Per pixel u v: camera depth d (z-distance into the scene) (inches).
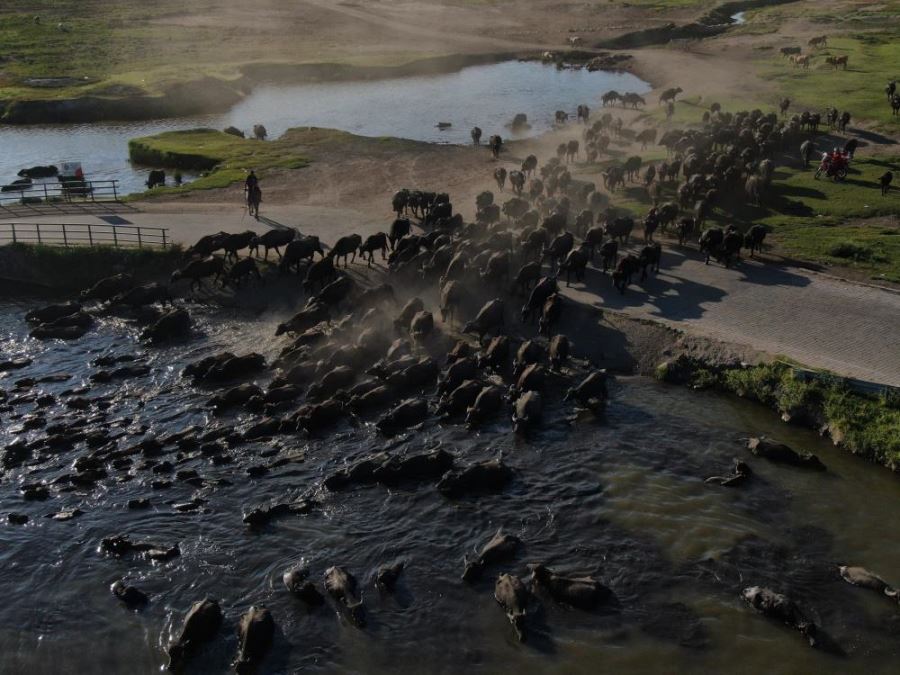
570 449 1074.7
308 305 1412.4
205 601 816.9
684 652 765.3
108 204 2004.2
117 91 3289.9
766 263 1529.3
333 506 972.6
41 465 1060.5
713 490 992.2
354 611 812.6
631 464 1042.7
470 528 932.6
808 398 1119.6
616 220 1622.8
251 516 946.7
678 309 1362.0
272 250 1701.5
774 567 868.0
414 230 1770.4
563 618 804.6
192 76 3503.9
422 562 883.4
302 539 920.3
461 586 847.7
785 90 3080.7
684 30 4648.1
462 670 752.3
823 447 1075.3
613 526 931.3
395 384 1208.2
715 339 1250.0
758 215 1785.2
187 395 1224.2
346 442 1095.0
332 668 758.5
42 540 930.7
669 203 1738.4
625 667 750.5
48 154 2659.9
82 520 959.0
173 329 1409.9
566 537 915.4
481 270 1476.4
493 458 1051.3
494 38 4749.0
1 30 4485.7
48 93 3260.3
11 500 995.3
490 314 1320.1
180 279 1588.3
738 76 3484.3
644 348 1278.3
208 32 4739.2
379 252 1685.5
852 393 1103.6
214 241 1621.6
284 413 1161.4
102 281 1560.0
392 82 3853.3
